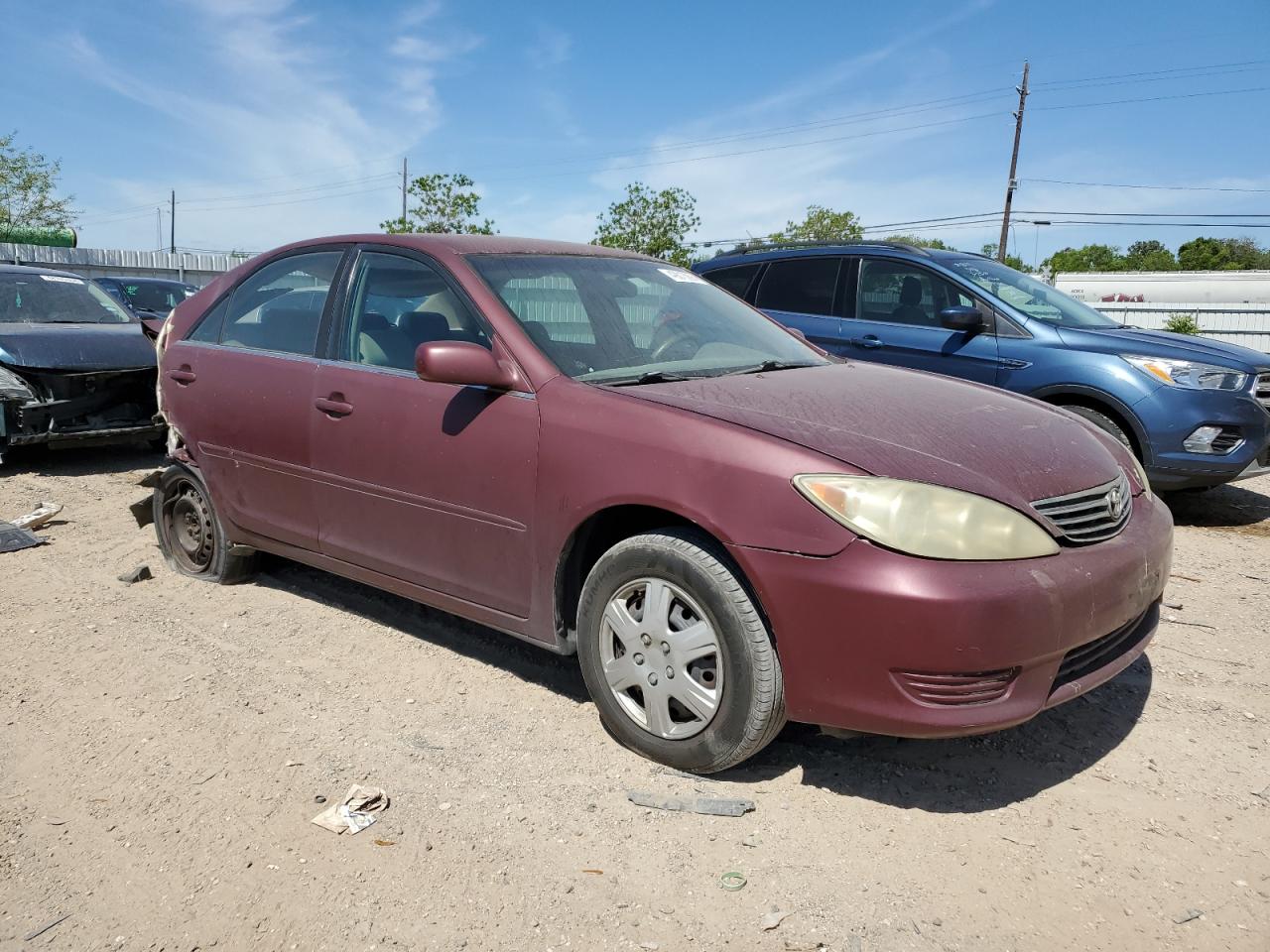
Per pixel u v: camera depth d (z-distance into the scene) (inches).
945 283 272.5
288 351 164.9
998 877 99.1
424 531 141.0
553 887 97.7
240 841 105.7
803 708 106.8
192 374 180.1
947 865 101.0
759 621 108.3
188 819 109.9
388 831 107.1
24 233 1261.1
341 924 92.8
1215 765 121.8
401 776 118.4
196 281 1182.9
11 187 1628.9
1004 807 112.0
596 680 124.3
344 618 171.8
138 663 151.9
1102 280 1667.1
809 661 104.7
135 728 131.0
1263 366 243.3
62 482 282.4
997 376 258.7
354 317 155.5
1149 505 127.6
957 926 91.7
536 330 135.0
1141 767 121.3
